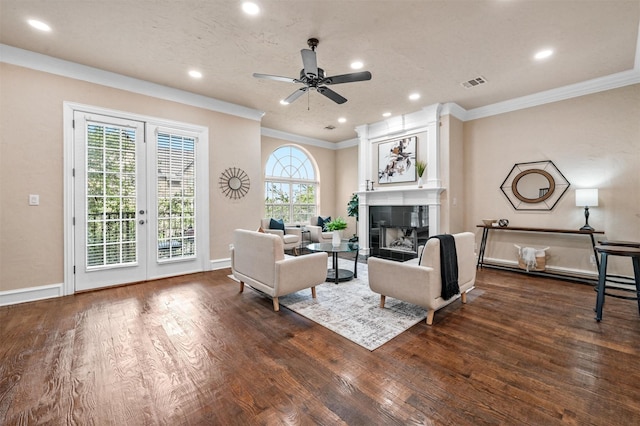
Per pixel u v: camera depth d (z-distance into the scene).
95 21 2.57
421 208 5.19
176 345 2.18
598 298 2.65
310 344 2.20
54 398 1.58
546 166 4.22
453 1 2.31
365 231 6.09
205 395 1.62
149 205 3.94
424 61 3.31
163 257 4.07
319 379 1.76
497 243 4.74
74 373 1.82
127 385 1.70
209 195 4.51
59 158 3.29
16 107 3.05
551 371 1.83
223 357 2.02
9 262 3.03
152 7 2.38
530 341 2.23
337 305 3.02
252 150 5.00
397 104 4.75
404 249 5.71
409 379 1.76
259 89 4.14
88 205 3.48
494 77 3.72
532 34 2.77
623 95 3.62
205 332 2.40
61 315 2.74
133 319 2.66
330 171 7.89
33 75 3.14
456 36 2.81
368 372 1.83
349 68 3.46
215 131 4.56
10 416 1.45
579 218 3.97
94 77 3.49
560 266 4.14
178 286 3.71
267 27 2.66
